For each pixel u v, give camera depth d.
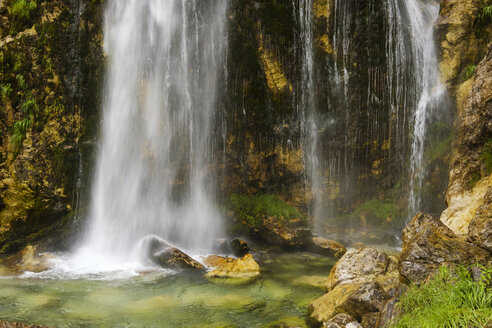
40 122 11.59
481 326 4.01
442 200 12.26
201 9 12.83
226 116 13.07
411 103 13.39
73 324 6.63
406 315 4.67
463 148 8.64
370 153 13.55
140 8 12.81
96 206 12.23
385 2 12.94
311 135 13.30
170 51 13.00
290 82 12.95
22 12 11.43
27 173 11.40
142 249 10.80
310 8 12.94
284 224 12.80
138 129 12.84
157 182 13.10
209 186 13.49
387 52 13.15
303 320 6.76
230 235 13.16
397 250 11.74
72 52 11.89
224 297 7.96
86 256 11.06
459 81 12.38
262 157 13.38
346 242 12.59
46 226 11.74
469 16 12.39
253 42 12.72
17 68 11.41
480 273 4.59
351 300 6.05
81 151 12.02
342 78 13.18
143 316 7.01
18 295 7.91
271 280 8.99
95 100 12.27
